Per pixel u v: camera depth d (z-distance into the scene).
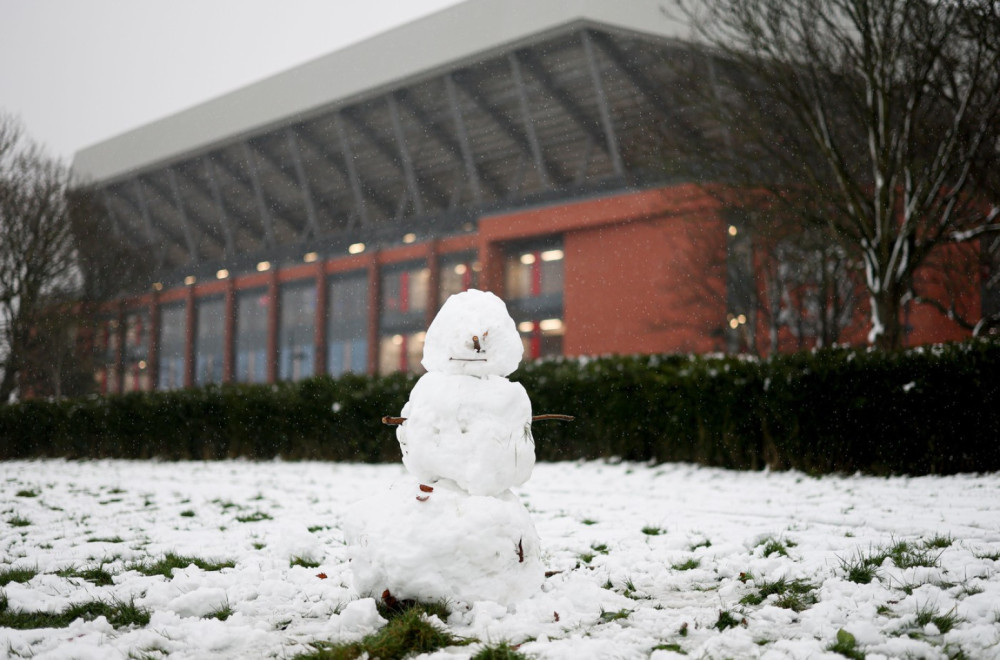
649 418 11.12
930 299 15.34
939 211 12.92
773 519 6.49
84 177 33.84
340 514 7.37
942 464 8.87
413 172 44.03
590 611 3.78
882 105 12.27
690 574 4.52
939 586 4.08
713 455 10.46
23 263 27.55
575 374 12.02
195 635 3.46
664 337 29.89
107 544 5.89
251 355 52.03
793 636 3.38
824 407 9.45
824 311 19.38
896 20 12.05
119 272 31.95
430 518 3.71
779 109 13.98
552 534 5.97
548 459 12.09
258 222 54.41
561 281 36.22
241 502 8.47
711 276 23.75
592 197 34.06
